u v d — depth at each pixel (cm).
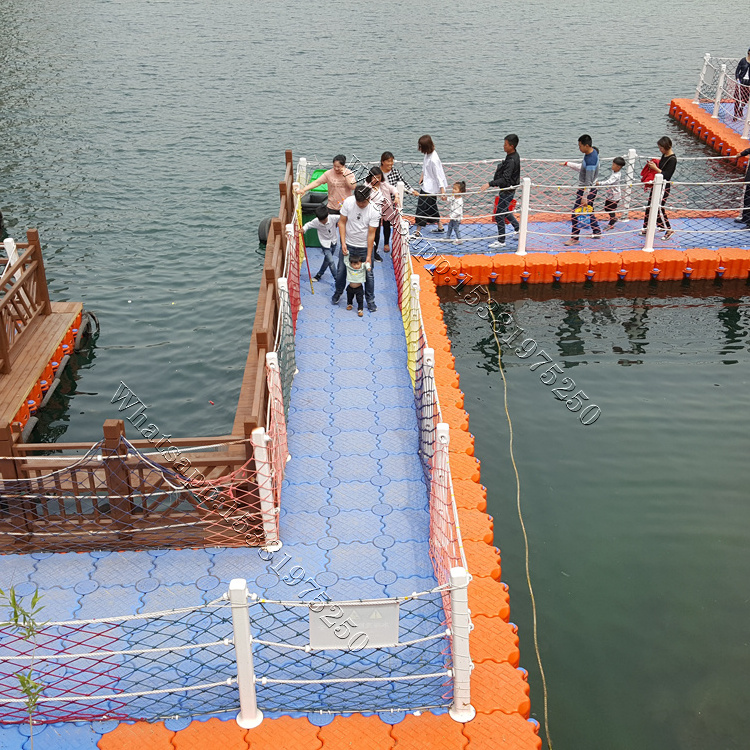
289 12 4625
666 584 856
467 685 582
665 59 3516
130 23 4297
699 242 1555
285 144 2481
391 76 3253
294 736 576
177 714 591
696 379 1239
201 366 1311
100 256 1719
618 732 693
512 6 4828
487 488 1002
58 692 606
